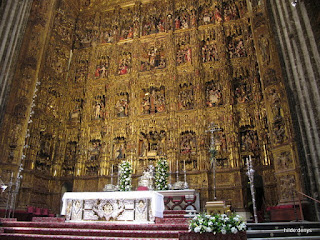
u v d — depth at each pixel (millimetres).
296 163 15305
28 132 19766
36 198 19750
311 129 13805
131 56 24891
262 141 18875
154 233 9227
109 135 22094
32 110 20578
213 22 23969
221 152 19641
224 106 20625
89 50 26062
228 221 7961
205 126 20531
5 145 17562
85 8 28281
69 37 26172
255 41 20016
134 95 22797
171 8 25406
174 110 21453
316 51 13898
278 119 17016
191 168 19984
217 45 22766
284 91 16875
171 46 23719
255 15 20578
